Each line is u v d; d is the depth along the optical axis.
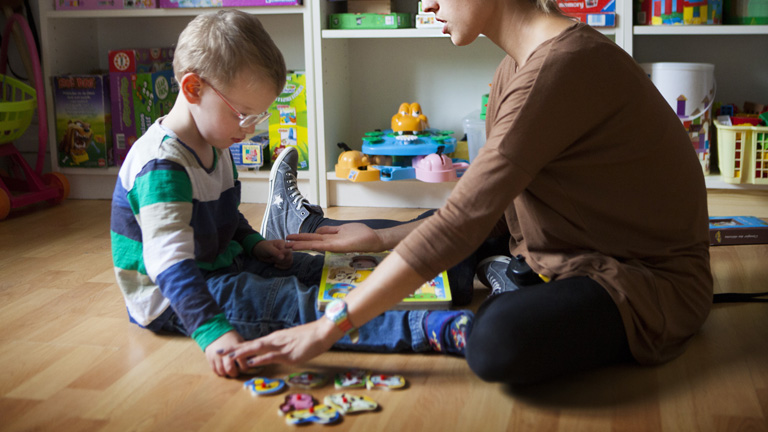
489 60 2.37
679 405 0.97
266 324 1.14
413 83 2.43
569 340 0.97
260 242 1.35
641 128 1.02
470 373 1.07
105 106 2.30
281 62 1.14
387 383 1.02
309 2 2.11
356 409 0.95
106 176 2.37
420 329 1.12
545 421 0.93
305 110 2.20
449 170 2.05
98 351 1.16
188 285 1.04
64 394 1.01
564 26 1.03
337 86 2.32
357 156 2.15
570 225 1.08
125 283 1.19
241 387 1.03
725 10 2.04
